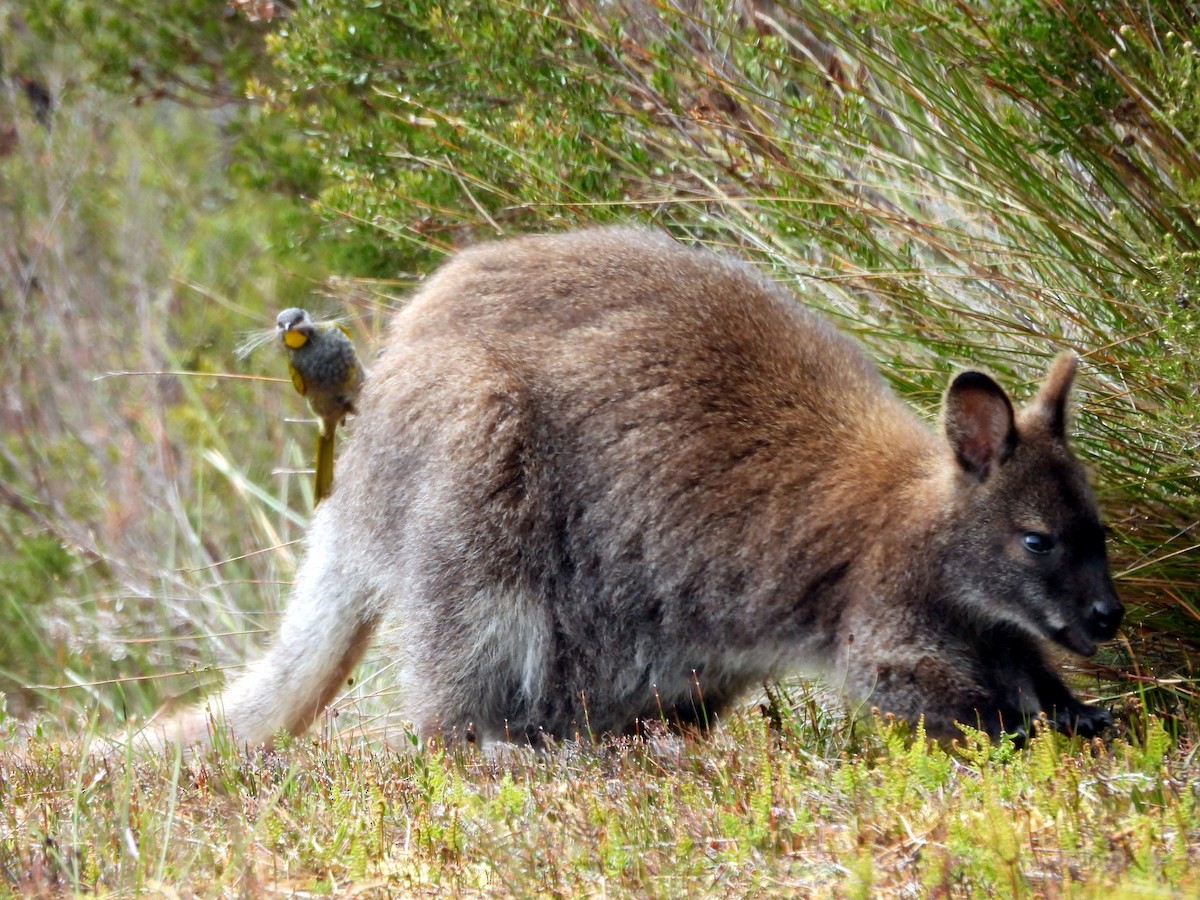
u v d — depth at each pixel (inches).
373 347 693.3
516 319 512.4
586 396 499.5
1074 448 512.1
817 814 374.0
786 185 593.6
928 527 476.7
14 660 827.4
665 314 506.3
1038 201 544.1
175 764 431.5
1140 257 521.3
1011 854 319.9
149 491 893.2
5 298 1038.4
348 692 662.5
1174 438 492.1
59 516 903.7
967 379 468.4
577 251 523.8
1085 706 484.1
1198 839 339.0
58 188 1053.8
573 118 661.9
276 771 448.8
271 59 885.2
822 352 515.5
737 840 351.3
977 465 472.7
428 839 369.4
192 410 914.7
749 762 421.7
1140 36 499.5
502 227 674.8
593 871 349.1
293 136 857.5
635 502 497.4
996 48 518.3
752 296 518.3
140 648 769.6
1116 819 350.3
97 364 978.7
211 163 1112.2
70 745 479.8
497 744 489.7
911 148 606.2
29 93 1098.1
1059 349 535.2
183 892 345.1
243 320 961.5
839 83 599.2
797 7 652.1
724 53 652.7
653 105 655.8
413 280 742.5
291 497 856.3
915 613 480.1
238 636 759.1
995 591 471.8
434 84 717.9
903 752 412.8
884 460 489.7
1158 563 509.7
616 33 637.3
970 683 475.8
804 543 488.1
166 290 995.9
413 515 506.0
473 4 689.0
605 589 507.8
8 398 974.4
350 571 541.3
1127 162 523.8
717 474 494.3
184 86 945.5
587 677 515.5
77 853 359.6
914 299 562.6
